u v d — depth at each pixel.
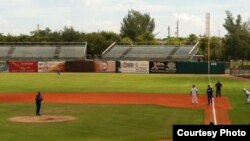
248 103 47.72
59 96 56.91
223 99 52.19
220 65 109.56
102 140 28.33
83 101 51.44
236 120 36.03
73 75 104.81
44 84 77.06
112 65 117.62
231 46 151.75
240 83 79.06
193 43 154.75
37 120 36.50
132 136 29.62
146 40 182.00
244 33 155.00
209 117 38.12
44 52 139.75
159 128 32.72
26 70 120.06
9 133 30.48
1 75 104.94
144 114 40.25
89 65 119.12
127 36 199.00
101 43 160.12
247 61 158.00
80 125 33.97
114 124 34.47
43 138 28.86
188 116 38.88
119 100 52.47
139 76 100.69
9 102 50.38
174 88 68.44
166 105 47.28
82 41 162.25
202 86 71.75
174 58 133.38
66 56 137.50
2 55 138.12
